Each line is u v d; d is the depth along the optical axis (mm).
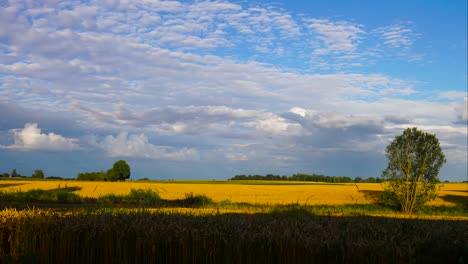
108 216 10516
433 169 36938
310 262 8023
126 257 9062
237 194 55062
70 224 9789
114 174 111000
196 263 8617
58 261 9539
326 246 8117
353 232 9266
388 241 8391
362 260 7719
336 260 7859
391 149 38156
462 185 103625
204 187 71938
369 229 9992
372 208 38062
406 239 8719
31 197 38844
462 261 7469
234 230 9156
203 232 9039
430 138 37250
